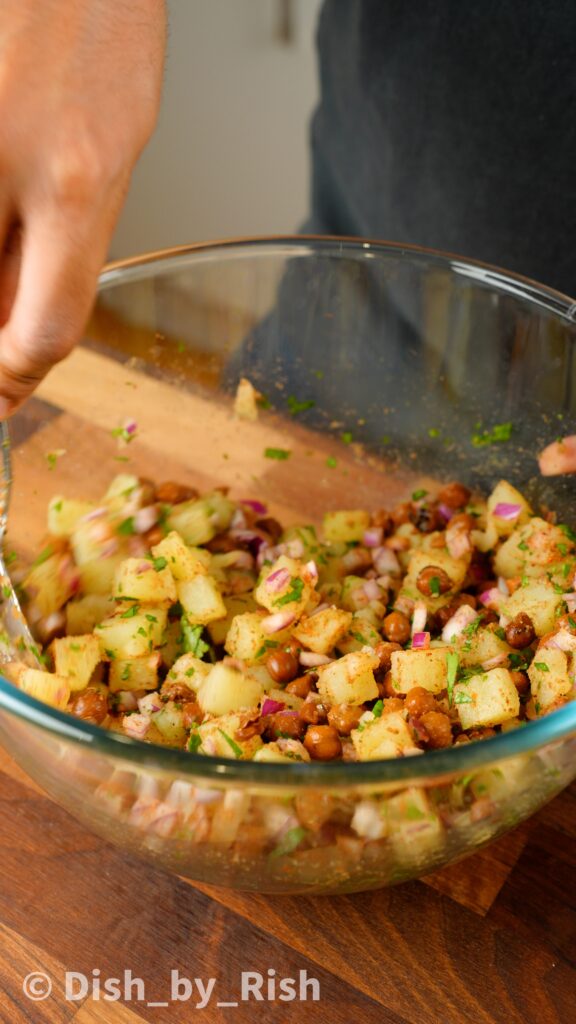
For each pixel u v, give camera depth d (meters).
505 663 0.44
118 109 0.36
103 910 0.42
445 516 0.51
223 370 0.52
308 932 0.41
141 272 0.49
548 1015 0.40
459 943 0.41
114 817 0.38
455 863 0.42
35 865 0.43
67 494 0.50
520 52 0.52
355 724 0.42
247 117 0.85
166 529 0.49
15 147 0.34
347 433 0.53
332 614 0.45
